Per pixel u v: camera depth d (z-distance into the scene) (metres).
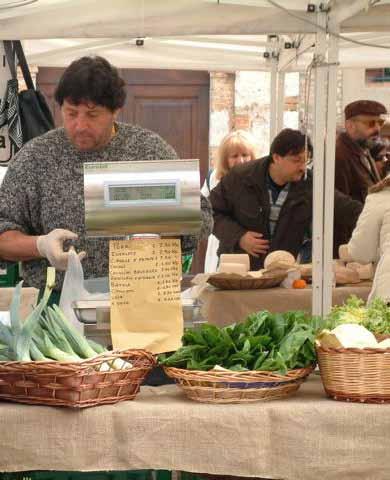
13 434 2.60
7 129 5.36
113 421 2.60
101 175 2.84
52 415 2.60
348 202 6.21
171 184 2.84
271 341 2.83
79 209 3.30
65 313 2.95
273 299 5.05
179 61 7.39
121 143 3.36
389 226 4.71
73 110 3.20
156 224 2.85
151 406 2.63
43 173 3.33
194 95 9.97
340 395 2.72
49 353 2.69
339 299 5.18
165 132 10.00
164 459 2.61
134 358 2.71
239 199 6.05
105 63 3.24
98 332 2.91
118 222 2.84
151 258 2.89
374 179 6.84
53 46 7.16
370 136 6.74
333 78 4.71
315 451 2.62
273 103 7.20
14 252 3.17
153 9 4.85
